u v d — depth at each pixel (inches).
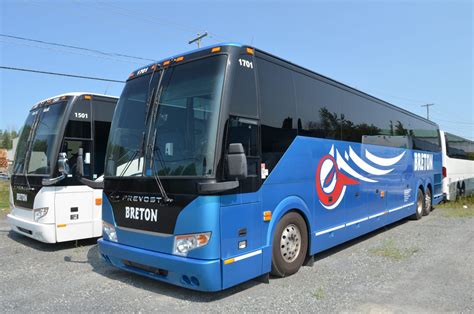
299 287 226.2
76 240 340.8
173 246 197.3
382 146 399.2
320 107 289.7
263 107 228.1
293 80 261.1
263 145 225.0
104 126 356.5
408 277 245.1
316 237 272.1
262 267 218.4
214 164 191.0
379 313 187.5
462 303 199.3
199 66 214.2
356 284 231.9
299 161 256.8
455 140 724.0
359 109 354.3
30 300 209.8
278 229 235.9
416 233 403.9
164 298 210.1
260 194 219.5
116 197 231.5
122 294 217.3
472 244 340.5
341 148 314.7
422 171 529.0
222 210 194.2
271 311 190.4
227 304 200.1
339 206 307.0
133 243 218.8
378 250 322.0
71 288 229.0
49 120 343.6
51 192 317.7
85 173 338.3
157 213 205.6
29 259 299.1
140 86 240.4
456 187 718.5
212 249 189.2
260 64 231.1
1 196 786.2
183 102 213.0
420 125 535.2
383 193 396.2
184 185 195.0
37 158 338.0
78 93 343.0
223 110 198.4
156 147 214.7
